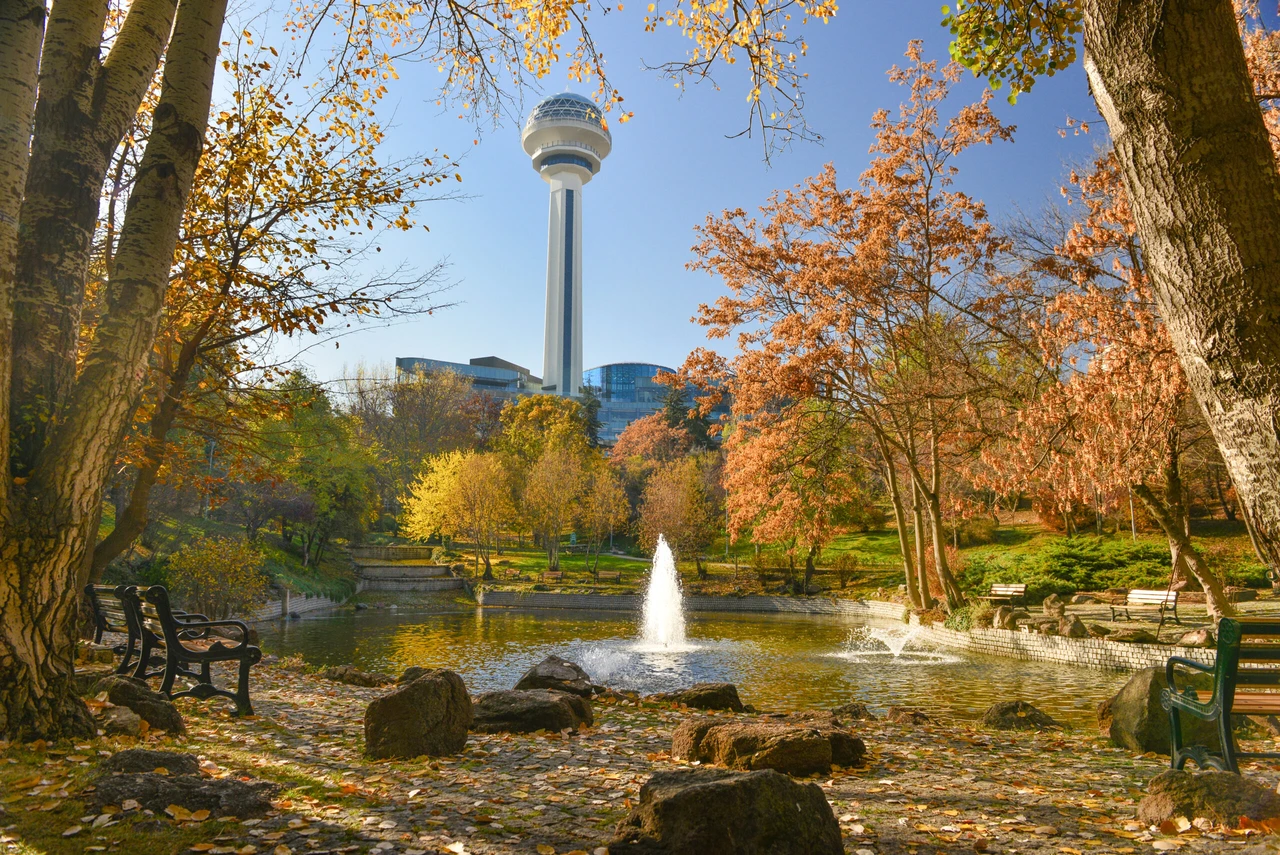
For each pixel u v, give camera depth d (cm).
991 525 4947
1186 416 1705
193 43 624
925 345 2225
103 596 1602
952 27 622
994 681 1620
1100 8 265
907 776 552
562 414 8031
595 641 2580
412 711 559
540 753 591
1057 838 384
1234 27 247
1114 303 1680
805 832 333
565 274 15650
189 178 614
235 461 1200
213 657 711
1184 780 416
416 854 333
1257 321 231
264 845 339
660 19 880
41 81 561
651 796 345
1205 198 240
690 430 7975
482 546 5744
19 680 473
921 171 2353
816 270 2331
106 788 374
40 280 532
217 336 1123
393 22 1035
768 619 3634
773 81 830
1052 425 1775
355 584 4728
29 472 500
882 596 3981
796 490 2959
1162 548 3256
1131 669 1720
